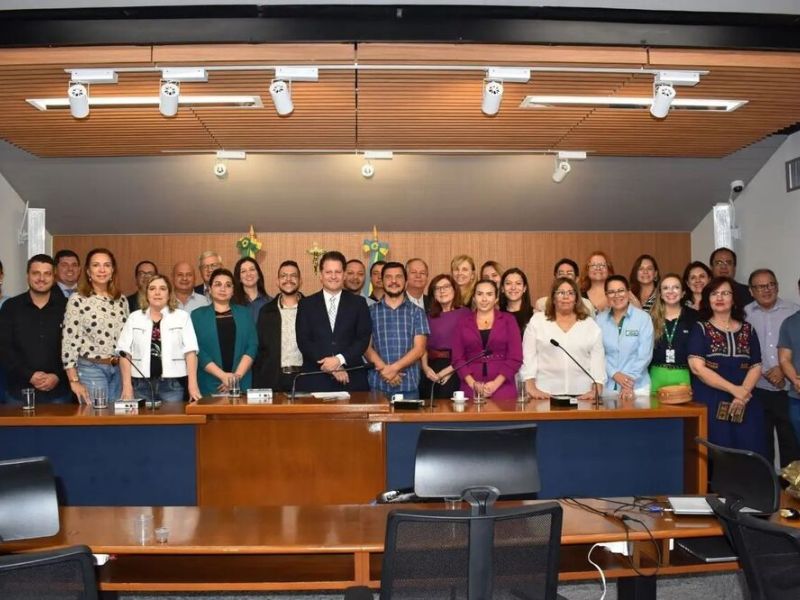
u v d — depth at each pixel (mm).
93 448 3863
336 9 4453
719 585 3582
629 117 5719
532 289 8133
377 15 4488
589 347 4496
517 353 4520
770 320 5387
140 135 6188
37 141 6332
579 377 4477
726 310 4484
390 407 3896
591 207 7812
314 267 7746
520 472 2469
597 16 4555
